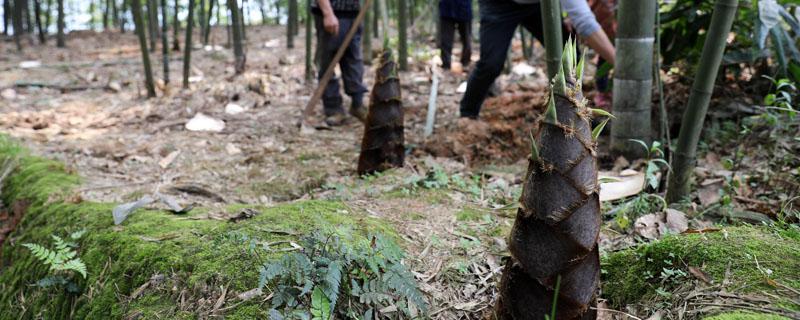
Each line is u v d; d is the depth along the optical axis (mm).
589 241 1567
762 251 1901
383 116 3402
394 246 1952
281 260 1841
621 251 2162
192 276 2078
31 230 3037
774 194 2744
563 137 1526
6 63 9016
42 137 4691
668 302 1850
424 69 7121
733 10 2312
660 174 2883
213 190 3408
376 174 3412
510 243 1656
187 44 6512
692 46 4062
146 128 5047
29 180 3602
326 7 4691
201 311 1950
